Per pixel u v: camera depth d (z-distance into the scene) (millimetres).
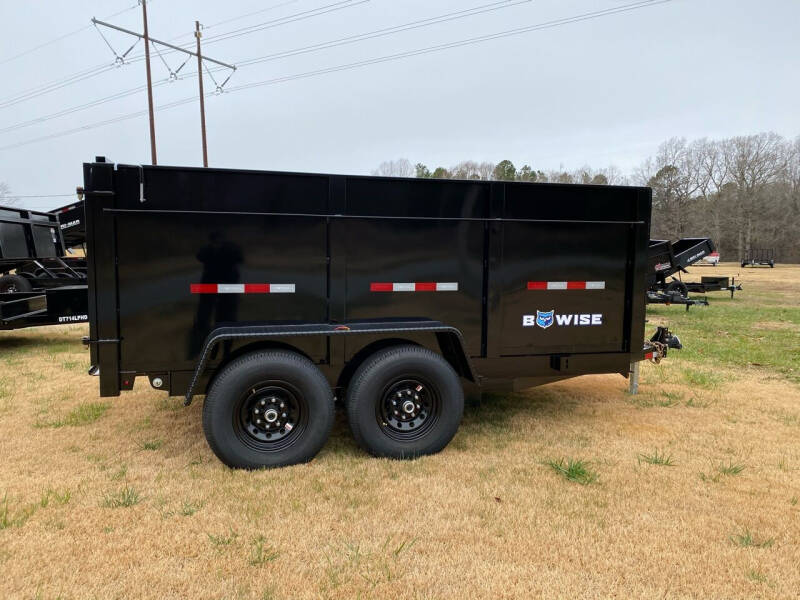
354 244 3861
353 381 3730
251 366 3482
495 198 4109
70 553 2586
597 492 3293
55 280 9852
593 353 4492
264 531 2797
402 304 4004
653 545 2697
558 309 4359
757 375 6641
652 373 6668
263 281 3734
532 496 3227
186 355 3678
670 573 2469
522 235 4211
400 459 3775
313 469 3596
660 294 12711
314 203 3775
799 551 2656
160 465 3695
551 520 2938
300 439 3629
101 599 2244
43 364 7164
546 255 4281
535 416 4902
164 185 3529
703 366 7117
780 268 43625
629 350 4570
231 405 3480
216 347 3592
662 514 3018
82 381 6176
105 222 3459
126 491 3236
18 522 2854
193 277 3629
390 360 3697
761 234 62875
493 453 3939
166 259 3580
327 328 3654
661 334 4996
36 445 4090
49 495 3180
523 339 4297
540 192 4223
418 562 2523
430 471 3588
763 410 5129
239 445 3531
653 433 4449
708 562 2555
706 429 4559
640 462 3795
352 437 4273
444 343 4086
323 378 3648
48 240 10023
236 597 2266
